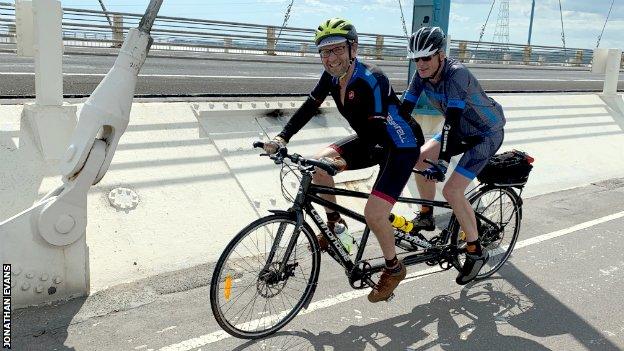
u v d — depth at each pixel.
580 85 15.57
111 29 14.98
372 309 3.69
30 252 3.32
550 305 3.84
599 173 7.58
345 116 3.30
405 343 3.29
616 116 9.45
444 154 3.42
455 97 3.53
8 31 12.19
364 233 3.58
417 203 3.79
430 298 3.89
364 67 3.12
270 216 3.19
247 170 5.13
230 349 3.14
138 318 3.39
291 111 6.04
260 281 3.31
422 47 3.46
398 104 3.28
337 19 3.01
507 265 4.49
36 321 3.25
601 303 3.89
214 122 5.43
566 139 8.09
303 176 3.23
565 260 4.63
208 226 4.50
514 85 14.12
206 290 3.80
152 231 4.27
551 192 6.67
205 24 16.53
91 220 4.12
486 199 4.19
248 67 14.57
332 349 3.20
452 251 3.92
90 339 3.13
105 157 3.36
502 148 7.24
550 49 28.77
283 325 3.38
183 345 3.14
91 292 3.63
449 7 6.32
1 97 5.05
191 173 4.84
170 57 15.83
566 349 3.28
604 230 5.38
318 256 3.45
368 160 3.61
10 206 3.97
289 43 18.97
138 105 5.22
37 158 4.29
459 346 3.28
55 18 4.27
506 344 3.32
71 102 5.33
